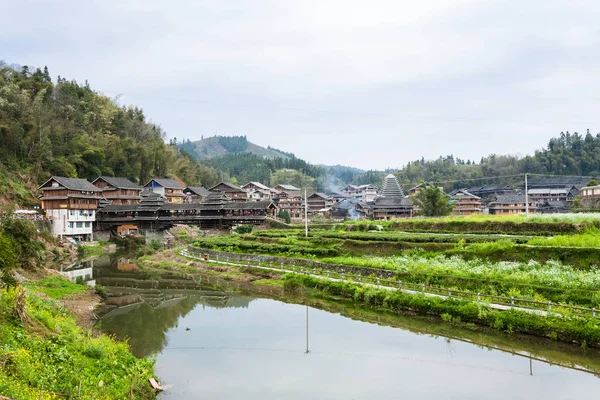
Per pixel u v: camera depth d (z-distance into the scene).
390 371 27.56
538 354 30.22
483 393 24.25
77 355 22.89
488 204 151.00
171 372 27.52
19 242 47.12
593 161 198.75
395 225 80.38
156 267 72.88
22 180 101.00
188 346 32.62
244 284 57.62
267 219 102.81
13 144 104.19
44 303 32.75
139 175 144.25
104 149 131.25
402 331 35.94
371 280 47.59
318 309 44.00
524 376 26.53
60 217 93.62
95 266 73.81
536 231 60.19
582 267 41.12
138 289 55.47
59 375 19.52
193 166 189.12
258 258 66.94
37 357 20.25
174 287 56.69
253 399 23.61
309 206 162.88
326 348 31.98
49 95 129.12
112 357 24.88
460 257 49.91
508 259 46.28
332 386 25.31
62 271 67.00
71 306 41.09
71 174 112.81
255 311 43.78
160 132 183.25
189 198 145.00
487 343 32.69
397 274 46.78
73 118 131.00
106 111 146.50
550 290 36.09
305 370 27.81
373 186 187.25
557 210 123.19
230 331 36.69
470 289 40.59
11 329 21.95
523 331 32.56
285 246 67.56
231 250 74.88
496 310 35.03
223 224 104.31
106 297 48.53
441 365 28.47
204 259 72.50
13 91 109.38
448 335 34.72
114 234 110.62
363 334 35.28
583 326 30.09
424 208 113.81
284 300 48.59
